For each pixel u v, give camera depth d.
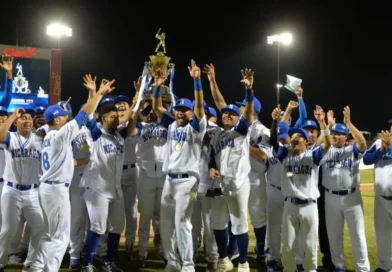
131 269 6.50
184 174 5.73
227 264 6.27
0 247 5.57
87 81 6.10
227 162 5.98
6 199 5.54
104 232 6.22
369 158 6.19
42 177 5.30
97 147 6.04
